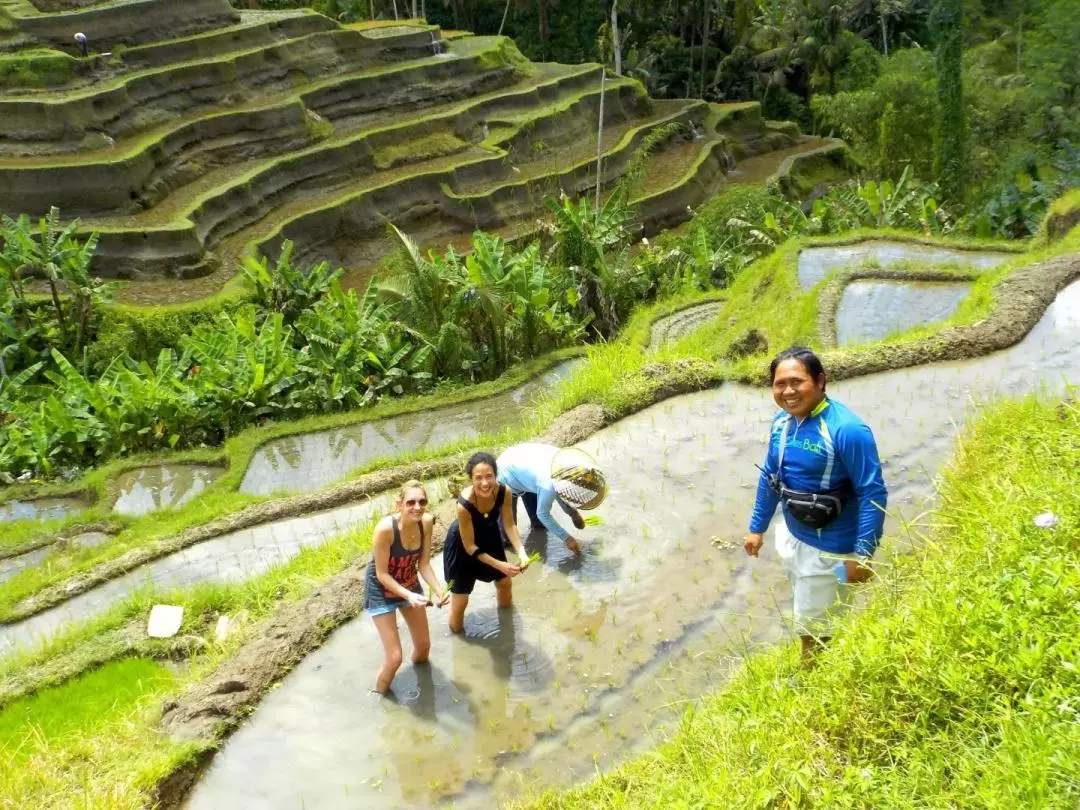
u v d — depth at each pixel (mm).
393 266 19141
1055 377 8938
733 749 4176
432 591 5836
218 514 11031
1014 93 32750
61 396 18047
